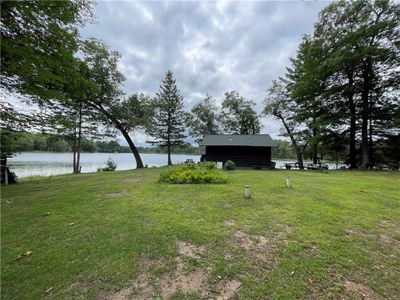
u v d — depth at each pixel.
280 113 26.77
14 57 7.26
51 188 8.31
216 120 35.94
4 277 2.52
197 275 2.54
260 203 5.46
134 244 3.25
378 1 16.17
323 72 18.64
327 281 2.41
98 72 17.61
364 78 18.20
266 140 21.45
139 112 21.47
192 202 5.58
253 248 3.13
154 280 2.46
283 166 26.88
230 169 16.19
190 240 3.38
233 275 2.52
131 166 28.16
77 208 5.18
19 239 3.51
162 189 7.38
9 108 9.86
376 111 18.66
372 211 4.90
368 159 18.48
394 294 2.24
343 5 17.75
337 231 3.75
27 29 7.47
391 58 16.67
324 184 8.60
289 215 4.53
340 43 17.64
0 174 10.59
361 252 3.05
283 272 2.56
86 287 2.35
